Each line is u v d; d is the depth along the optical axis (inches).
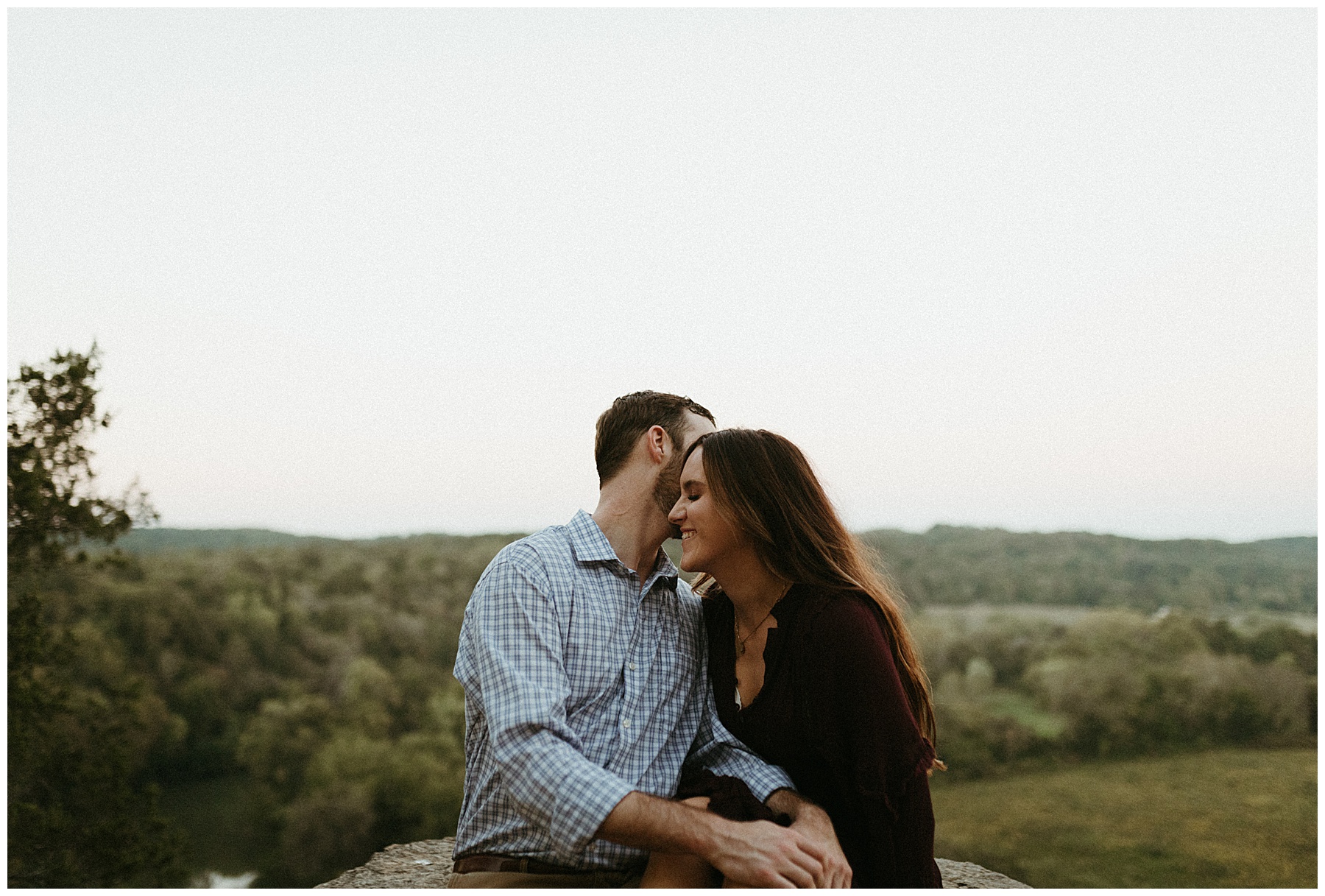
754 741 66.4
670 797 64.5
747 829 54.9
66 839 307.9
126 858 311.1
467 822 64.3
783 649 64.7
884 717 60.5
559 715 58.7
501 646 60.8
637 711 64.6
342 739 1059.3
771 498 64.9
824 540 66.1
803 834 56.4
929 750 61.8
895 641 68.8
